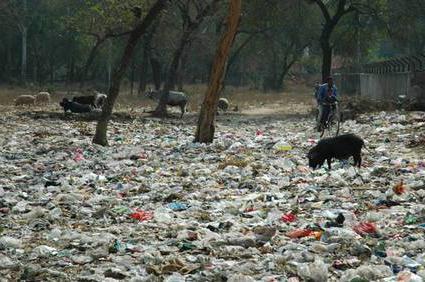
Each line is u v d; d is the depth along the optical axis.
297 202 33.72
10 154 57.38
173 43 171.88
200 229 27.56
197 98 167.75
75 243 25.83
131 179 42.75
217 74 64.12
